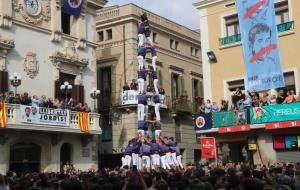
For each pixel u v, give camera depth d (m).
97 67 35.53
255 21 24.78
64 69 28.00
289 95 22.53
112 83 34.53
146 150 20.89
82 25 29.59
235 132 24.86
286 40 24.77
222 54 27.05
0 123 22.36
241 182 7.61
